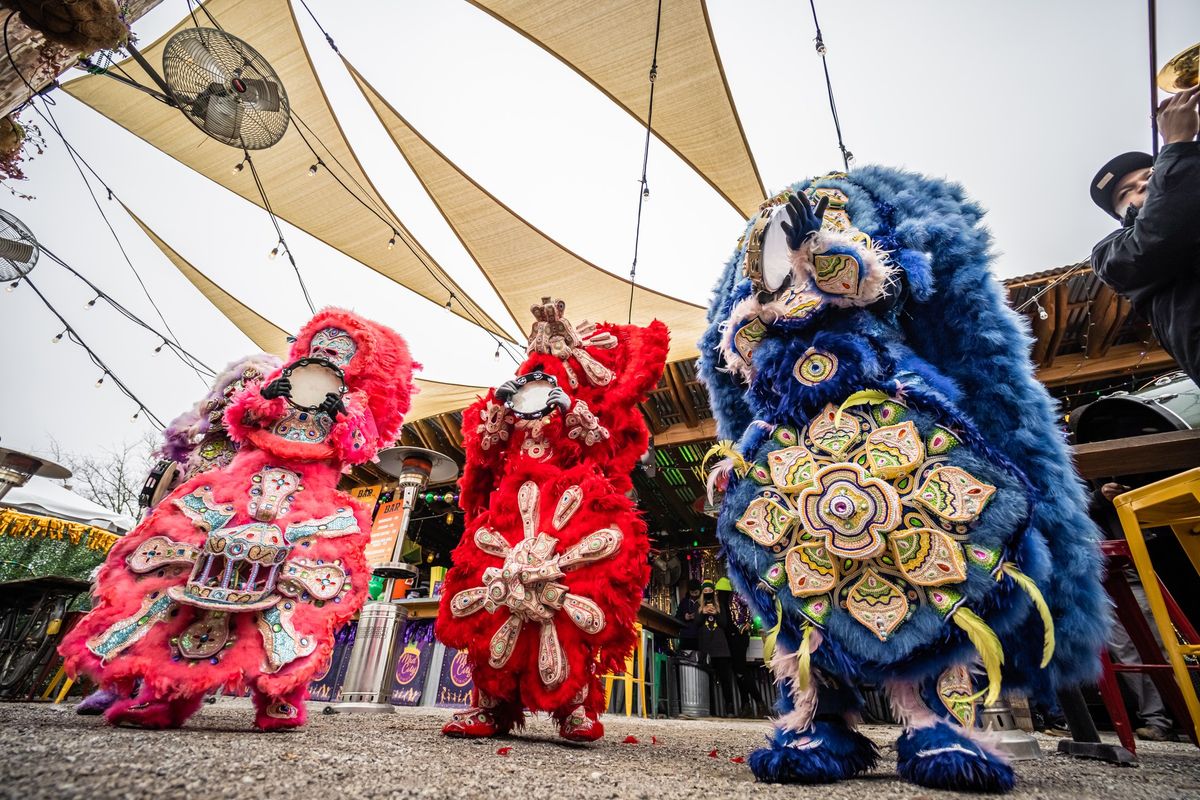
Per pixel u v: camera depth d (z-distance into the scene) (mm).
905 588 1690
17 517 7793
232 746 1683
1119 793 1520
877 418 1888
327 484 2725
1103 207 2938
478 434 3090
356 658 4973
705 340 2680
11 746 1384
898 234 2195
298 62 8188
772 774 1611
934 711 1664
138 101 8312
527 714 4430
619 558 2527
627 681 7449
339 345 3125
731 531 2029
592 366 3023
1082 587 1791
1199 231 2260
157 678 2053
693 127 7969
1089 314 6801
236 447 3182
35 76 3951
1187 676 2420
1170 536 4434
